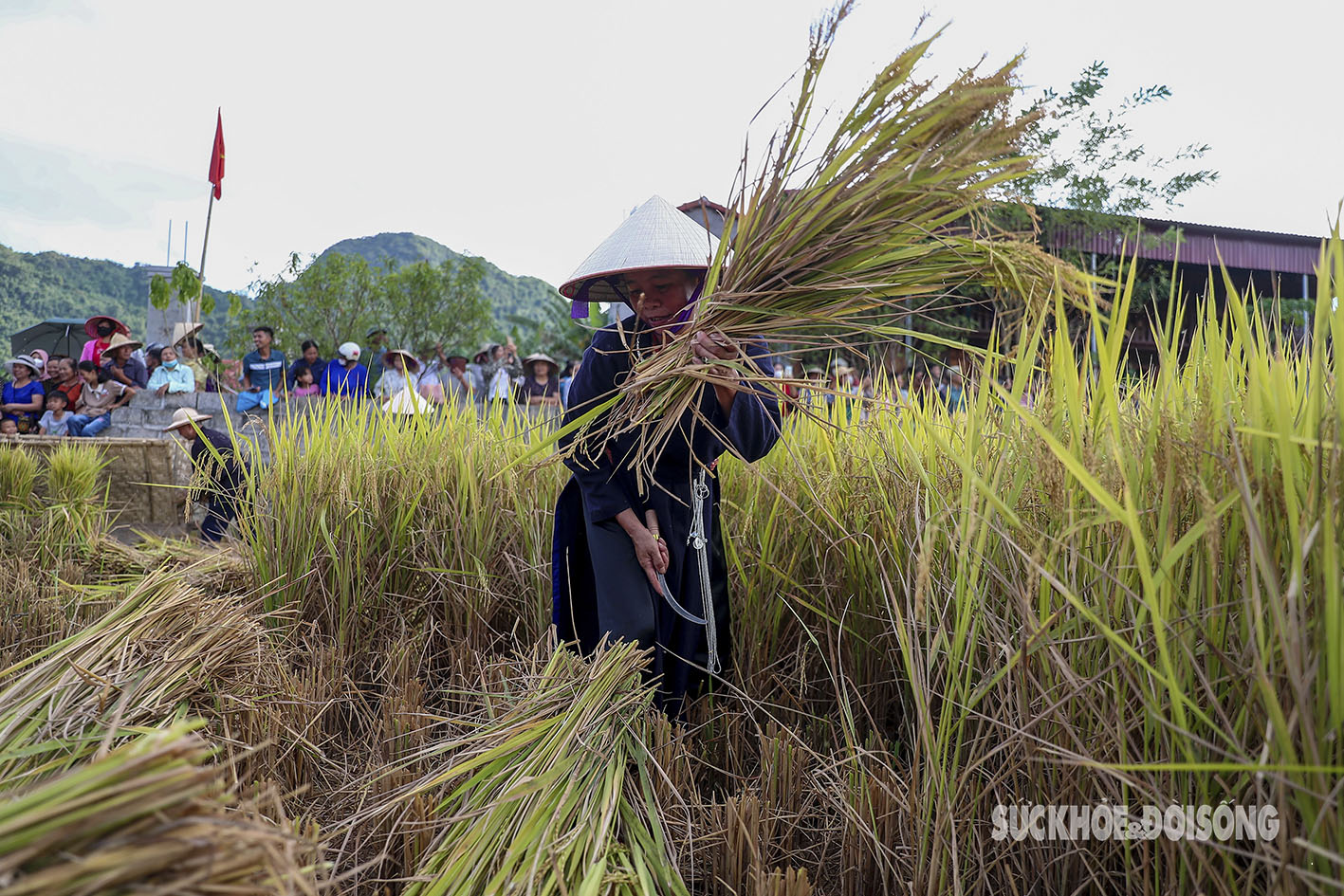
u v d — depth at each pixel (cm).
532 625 358
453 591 361
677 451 281
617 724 235
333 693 293
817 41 204
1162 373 171
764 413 273
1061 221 965
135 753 106
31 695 202
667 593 273
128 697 206
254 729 235
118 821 100
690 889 206
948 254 210
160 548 559
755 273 223
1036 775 172
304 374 979
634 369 241
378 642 364
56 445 738
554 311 2223
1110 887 167
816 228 217
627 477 284
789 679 295
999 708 187
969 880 182
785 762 233
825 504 297
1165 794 150
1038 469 178
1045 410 179
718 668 288
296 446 398
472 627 353
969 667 179
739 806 216
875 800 205
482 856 181
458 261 2255
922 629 207
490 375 1097
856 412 326
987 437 199
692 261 269
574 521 300
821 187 216
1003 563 193
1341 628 117
